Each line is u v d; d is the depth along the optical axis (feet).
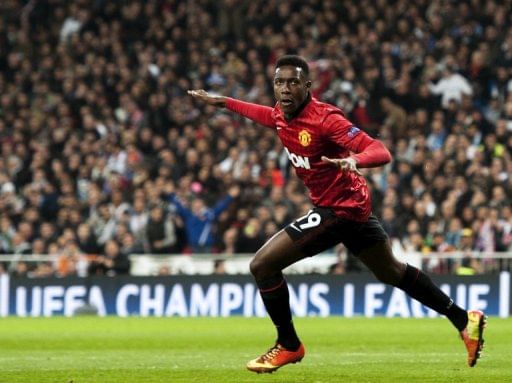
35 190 148.87
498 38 155.84
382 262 51.62
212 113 159.43
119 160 153.48
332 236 50.47
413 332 93.04
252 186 141.08
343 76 154.40
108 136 156.46
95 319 121.39
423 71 155.22
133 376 52.11
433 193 131.34
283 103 49.24
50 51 179.22
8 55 179.52
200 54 168.66
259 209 130.72
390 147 143.64
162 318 122.42
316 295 125.39
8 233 143.74
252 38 167.73
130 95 162.81
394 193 128.88
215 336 90.58
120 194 140.26
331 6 165.68
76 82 167.32
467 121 144.56
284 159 146.20
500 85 153.48
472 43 156.87
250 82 161.48
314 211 50.47
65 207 144.46
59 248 137.39
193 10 173.58
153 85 163.43
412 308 122.21
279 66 49.42
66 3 181.37
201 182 142.31
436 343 79.51
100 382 49.16
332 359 63.41
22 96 168.55
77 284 132.67
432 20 160.35
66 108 163.84
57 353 72.33
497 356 64.54
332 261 130.41
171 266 131.64
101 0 180.24
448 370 54.90
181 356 67.92
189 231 135.13
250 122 154.10
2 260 135.95
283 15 167.02
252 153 143.95
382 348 74.69
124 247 134.92
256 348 76.79
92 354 70.95
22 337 90.68
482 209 125.08
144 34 174.29
